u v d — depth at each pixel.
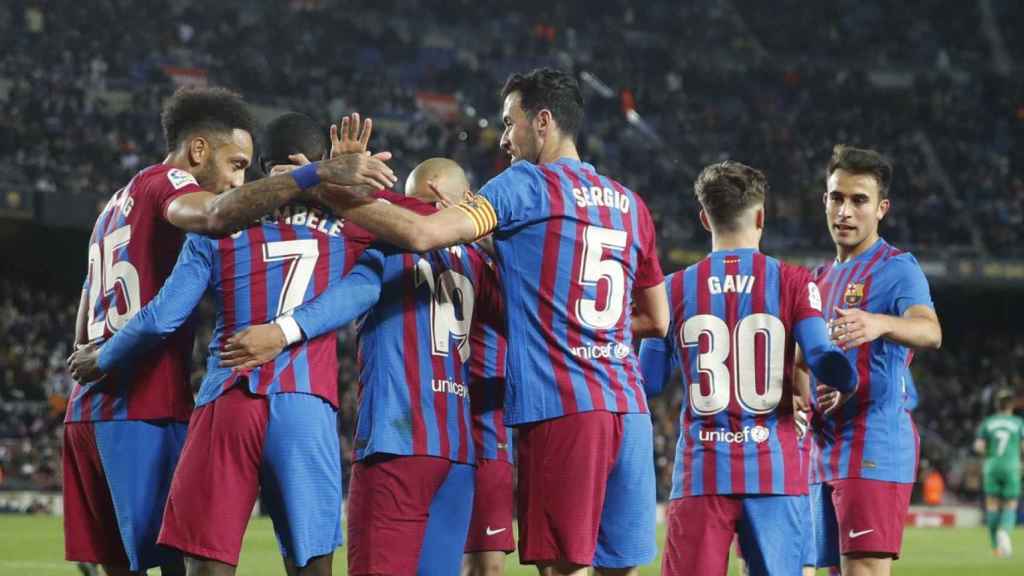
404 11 156.12
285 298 18.31
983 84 156.12
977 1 171.12
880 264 22.58
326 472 18.39
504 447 21.17
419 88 142.75
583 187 18.75
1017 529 86.19
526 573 44.75
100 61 124.31
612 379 18.55
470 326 20.53
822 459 22.33
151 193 19.52
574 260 18.42
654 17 167.50
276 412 18.00
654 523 19.41
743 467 19.59
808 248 125.94
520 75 19.42
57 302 108.31
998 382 118.75
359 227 18.75
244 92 129.00
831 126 147.12
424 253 18.33
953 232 129.25
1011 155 146.12
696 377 20.16
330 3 152.88
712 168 20.73
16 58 120.38
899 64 167.88
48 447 86.12
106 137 113.12
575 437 18.16
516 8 161.38
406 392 19.17
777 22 169.75
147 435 19.59
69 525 20.20
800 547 19.86
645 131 140.00
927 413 119.56
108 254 19.91
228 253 18.34
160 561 19.73
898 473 21.75
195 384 80.31
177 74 128.00
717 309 20.16
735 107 153.75
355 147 17.62
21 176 102.62
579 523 18.12
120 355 18.52
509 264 18.55
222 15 139.75
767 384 19.80
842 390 19.83
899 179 138.12
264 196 17.23
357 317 19.47
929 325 20.98
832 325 20.31
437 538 19.61
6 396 94.38
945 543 68.31
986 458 60.50
